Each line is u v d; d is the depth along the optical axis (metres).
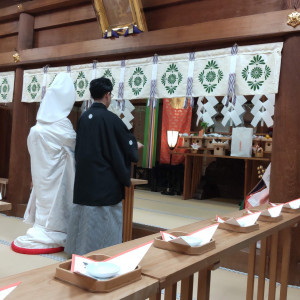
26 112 4.94
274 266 2.18
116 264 0.98
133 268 0.99
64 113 3.54
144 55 3.83
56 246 3.47
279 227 1.82
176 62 3.58
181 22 3.67
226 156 6.09
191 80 3.47
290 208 2.19
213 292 2.63
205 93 3.40
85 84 4.23
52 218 3.43
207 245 1.25
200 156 7.22
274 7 3.15
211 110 5.73
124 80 3.92
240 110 5.35
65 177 3.50
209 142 6.65
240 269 3.11
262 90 3.09
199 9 3.56
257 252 3.02
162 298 2.38
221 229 1.60
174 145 6.85
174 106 6.79
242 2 3.32
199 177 7.18
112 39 3.92
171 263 1.11
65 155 3.52
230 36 3.19
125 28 3.77
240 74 3.21
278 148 2.99
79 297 0.84
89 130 2.91
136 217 4.80
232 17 3.37
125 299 0.86
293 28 2.90
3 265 3.04
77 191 2.96
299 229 2.87
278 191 2.97
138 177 8.37
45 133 3.44
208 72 3.39
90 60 4.26
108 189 2.90
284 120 2.96
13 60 4.85
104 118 2.89
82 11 4.36
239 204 6.56
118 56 4.02
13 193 4.97
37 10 4.71
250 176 6.08
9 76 5.04
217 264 1.29
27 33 4.80
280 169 2.97
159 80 3.68
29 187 5.04
